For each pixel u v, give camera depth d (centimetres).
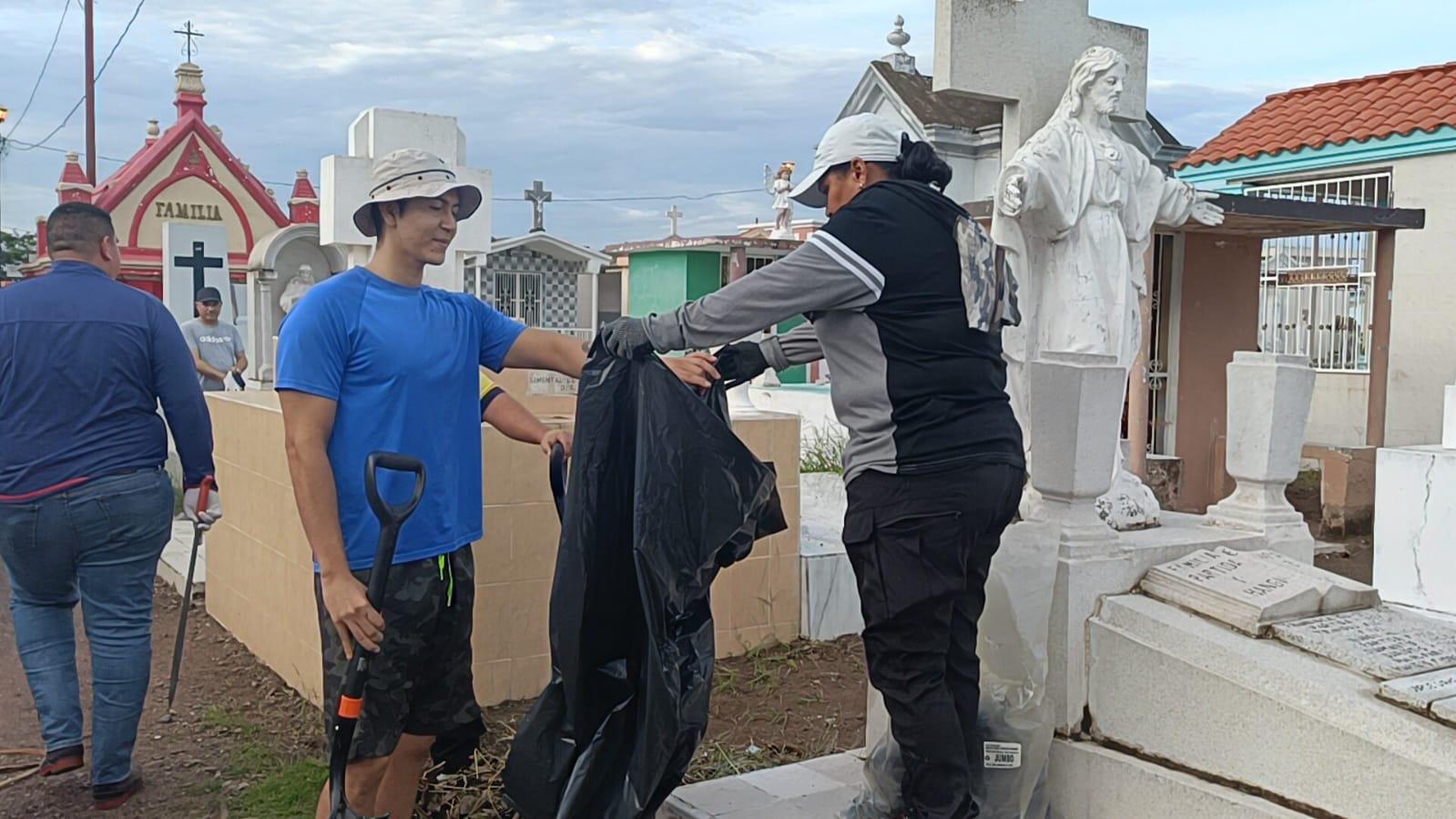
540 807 309
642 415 292
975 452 280
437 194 305
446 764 396
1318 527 970
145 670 401
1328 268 1205
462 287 729
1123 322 526
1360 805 270
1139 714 315
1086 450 326
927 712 289
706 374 310
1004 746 317
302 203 2420
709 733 456
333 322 296
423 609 305
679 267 1952
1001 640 332
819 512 734
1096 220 519
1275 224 938
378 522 300
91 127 2481
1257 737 289
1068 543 327
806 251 279
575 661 298
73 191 2266
